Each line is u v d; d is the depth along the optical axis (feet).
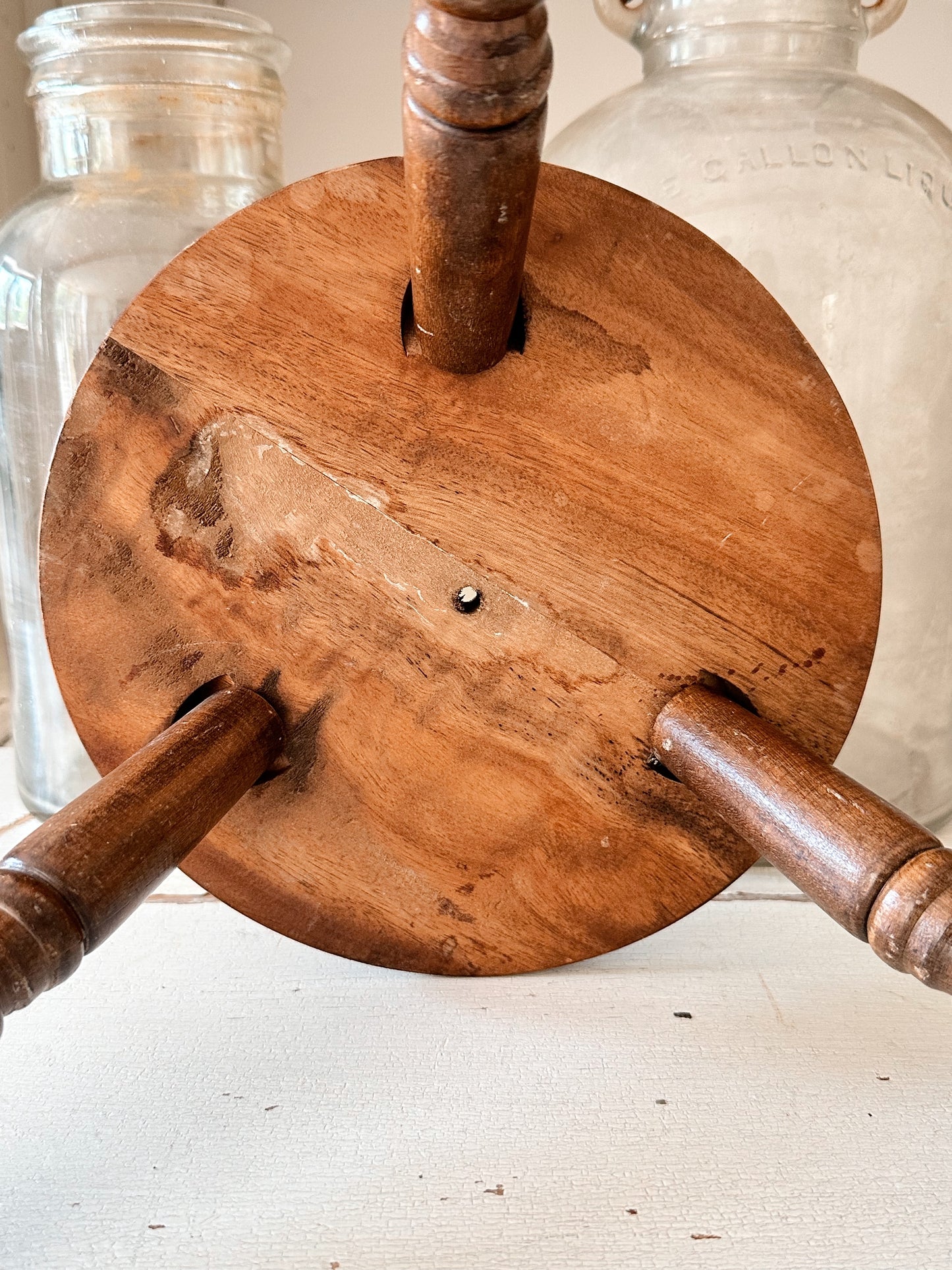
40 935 0.83
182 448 1.06
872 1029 1.13
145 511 1.08
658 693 1.10
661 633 1.08
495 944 1.19
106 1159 0.95
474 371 1.02
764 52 1.53
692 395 1.04
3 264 1.56
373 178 0.99
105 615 1.11
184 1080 1.05
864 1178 0.93
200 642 1.11
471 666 1.10
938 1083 1.05
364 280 1.01
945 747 1.63
